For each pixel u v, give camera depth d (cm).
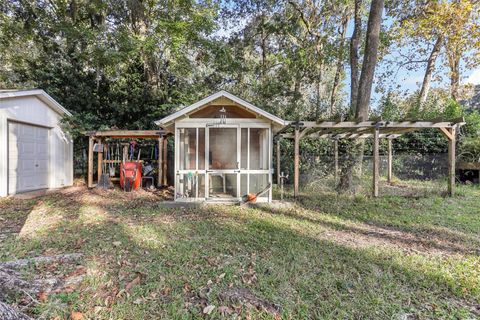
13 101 768
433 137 1170
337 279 304
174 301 257
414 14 1333
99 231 470
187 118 739
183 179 739
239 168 742
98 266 328
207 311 242
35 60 1226
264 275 310
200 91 1455
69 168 1025
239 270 322
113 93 1216
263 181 744
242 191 741
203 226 511
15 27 1148
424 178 1159
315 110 1369
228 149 743
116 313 237
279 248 399
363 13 1331
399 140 1219
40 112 878
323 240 441
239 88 1541
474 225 523
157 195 857
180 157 741
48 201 723
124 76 1228
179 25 1066
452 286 292
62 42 1212
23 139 816
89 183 952
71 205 684
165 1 1155
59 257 349
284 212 638
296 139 777
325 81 1683
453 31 1243
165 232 470
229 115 741
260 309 248
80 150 1231
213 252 378
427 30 1280
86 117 1105
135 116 1257
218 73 1530
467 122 1141
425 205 692
